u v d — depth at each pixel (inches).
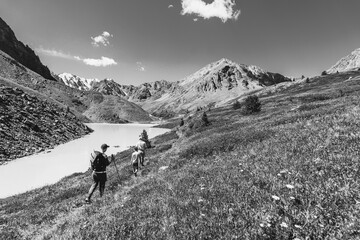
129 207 358.0
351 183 235.0
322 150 362.0
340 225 180.9
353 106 746.2
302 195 239.3
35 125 2691.9
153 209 313.9
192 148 786.2
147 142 1672.0
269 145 505.0
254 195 268.8
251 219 219.6
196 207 279.4
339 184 239.1
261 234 194.1
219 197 289.7
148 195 394.3
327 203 212.7
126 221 290.8
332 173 269.4
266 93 5871.1
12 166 1701.5
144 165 867.4
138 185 529.0
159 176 556.4
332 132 447.2
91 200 527.5
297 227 187.2
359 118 508.7
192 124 1987.0
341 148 347.6
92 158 530.0
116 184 661.9
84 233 284.2
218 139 786.2
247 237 194.9
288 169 320.5
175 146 1344.7
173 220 261.9
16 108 2861.7
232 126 1270.9
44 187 1059.3
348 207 199.6
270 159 397.7
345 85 3494.1
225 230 213.3
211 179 378.3
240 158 476.1
